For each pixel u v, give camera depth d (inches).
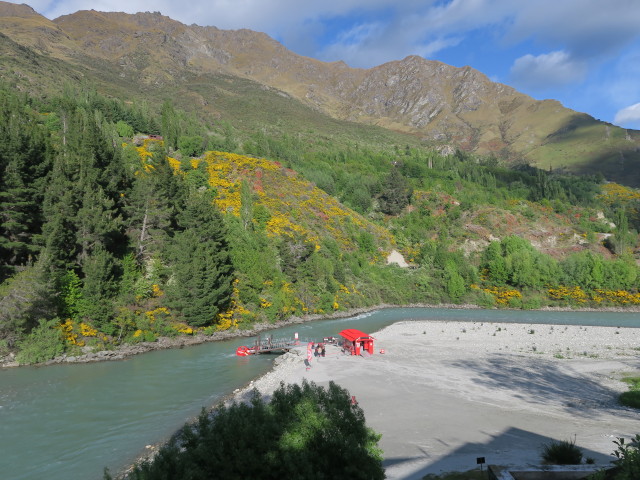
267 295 2262.6
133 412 917.2
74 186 1684.3
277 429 405.4
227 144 4613.7
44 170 1722.4
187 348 1611.7
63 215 1611.7
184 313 1732.3
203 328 1803.6
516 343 1804.9
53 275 1414.9
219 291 1838.1
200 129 5369.1
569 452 563.5
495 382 1151.0
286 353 1540.4
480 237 4254.4
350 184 4940.9
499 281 3607.3
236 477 368.8
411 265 3885.3
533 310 3307.1
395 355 1520.7
